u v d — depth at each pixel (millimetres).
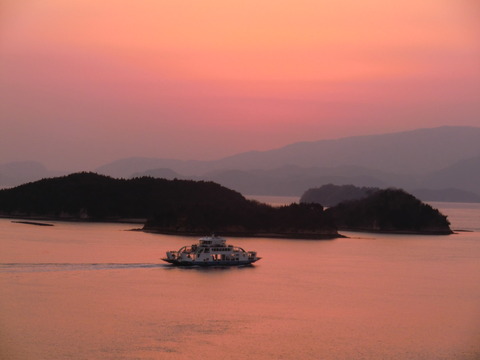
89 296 77812
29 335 61250
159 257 112688
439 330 67250
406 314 74000
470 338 64312
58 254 113312
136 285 85812
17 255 110188
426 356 58656
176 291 82562
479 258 133875
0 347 57781
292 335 63844
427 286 93188
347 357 57969
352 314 73125
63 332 62500
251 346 59969
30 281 86062
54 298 76062
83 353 56625
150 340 60750
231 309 73312
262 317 70188
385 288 90062
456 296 85625
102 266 99750
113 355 56375
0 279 87062
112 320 67125
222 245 107188
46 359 55031
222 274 97188
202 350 58438
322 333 64938
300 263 113625
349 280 95812
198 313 71062
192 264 103375
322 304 77625
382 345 61531
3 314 68312
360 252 138125
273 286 88125
